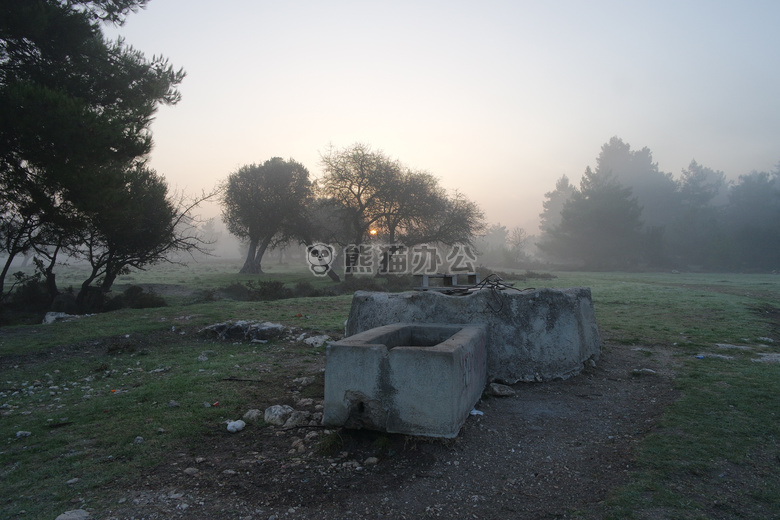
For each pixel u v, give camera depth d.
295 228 35.09
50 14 12.05
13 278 30.56
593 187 71.88
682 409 5.21
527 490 3.69
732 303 16.59
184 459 4.27
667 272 57.78
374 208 34.72
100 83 13.95
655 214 81.50
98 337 9.81
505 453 4.32
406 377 4.43
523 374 6.44
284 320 12.14
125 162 13.72
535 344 6.56
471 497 3.59
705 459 4.02
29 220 14.37
